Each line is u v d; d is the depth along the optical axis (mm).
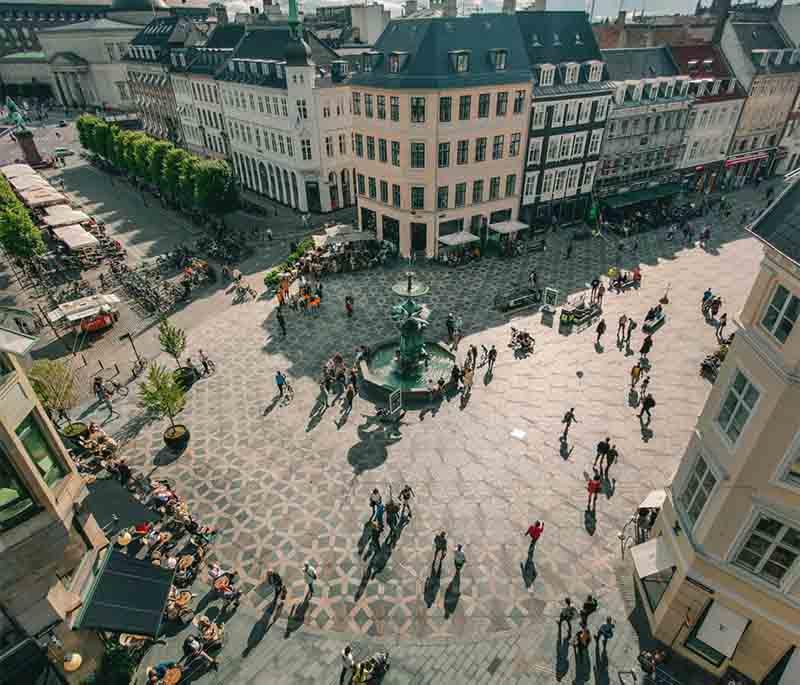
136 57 89938
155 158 60406
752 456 13148
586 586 18719
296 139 53500
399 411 27078
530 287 39938
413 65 39812
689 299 38250
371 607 18156
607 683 16000
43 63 138750
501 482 22891
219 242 49625
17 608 14281
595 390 28719
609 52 52312
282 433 25984
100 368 31938
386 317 36250
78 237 45031
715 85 56219
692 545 15320
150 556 18656
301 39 50344
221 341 34031
